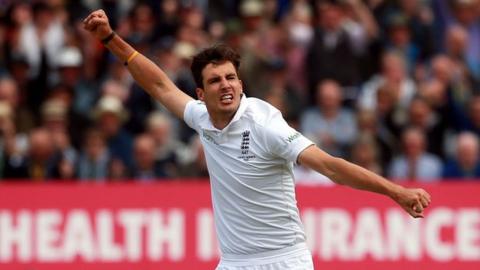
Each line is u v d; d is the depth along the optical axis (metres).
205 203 45.38
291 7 63.66
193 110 29.25
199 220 45.31
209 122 28.56
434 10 63.53
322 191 45.38
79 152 53.91
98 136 51.69
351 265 45.28
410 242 45.41
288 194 27.94
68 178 51.25
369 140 53.09
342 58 58.94
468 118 57.72
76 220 45.31
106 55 59.78
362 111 54.41
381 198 45.38
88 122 55.38
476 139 56.41
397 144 54.56
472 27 63.53
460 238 45.53
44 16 60.59
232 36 58.06
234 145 27.84
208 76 27.58
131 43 59.62
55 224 45.28
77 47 59.88
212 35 59.44
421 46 61.97
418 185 45.88
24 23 60.72
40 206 45.34
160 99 30.11
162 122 52.69
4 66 59.75
